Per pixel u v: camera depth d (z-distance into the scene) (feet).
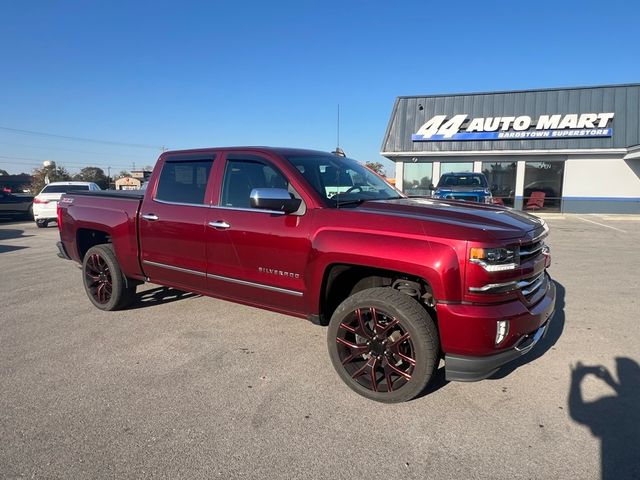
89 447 9.53
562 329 16.16
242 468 8.92
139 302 19.72
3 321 17.39
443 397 11.62
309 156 14.64
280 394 11.78
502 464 9.03
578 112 72.79
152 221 16.14
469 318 10.04
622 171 72.49
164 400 11.44
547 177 76.02
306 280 12.35
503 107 76.18
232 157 14.65
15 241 42.65
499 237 10.35
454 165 79.71
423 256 10.39
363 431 10.17
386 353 11.25
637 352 14.17
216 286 14.75
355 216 11.71
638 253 32.71
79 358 13.94
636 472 8.75
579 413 10.83
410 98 81.25
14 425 10.32
